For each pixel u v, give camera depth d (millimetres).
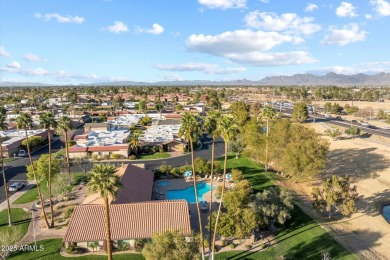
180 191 75000
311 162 76688
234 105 147625
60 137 132625
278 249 50312
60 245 50125
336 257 48594
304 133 81500
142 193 64562
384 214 67312
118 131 140375
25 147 112375
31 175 71625
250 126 103125
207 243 50469
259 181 79812
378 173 90000
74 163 96000
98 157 102500
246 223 50500
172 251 36594
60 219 58500
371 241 55156
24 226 56281
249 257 47844
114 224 50500
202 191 74625
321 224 59125
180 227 50094
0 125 60500
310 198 73500
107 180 38594
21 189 74938
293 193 74375
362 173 90250
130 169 72750
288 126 87312
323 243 52344
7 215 60625
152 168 90625
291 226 58188
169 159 101688
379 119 191000
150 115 193250
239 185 62844
